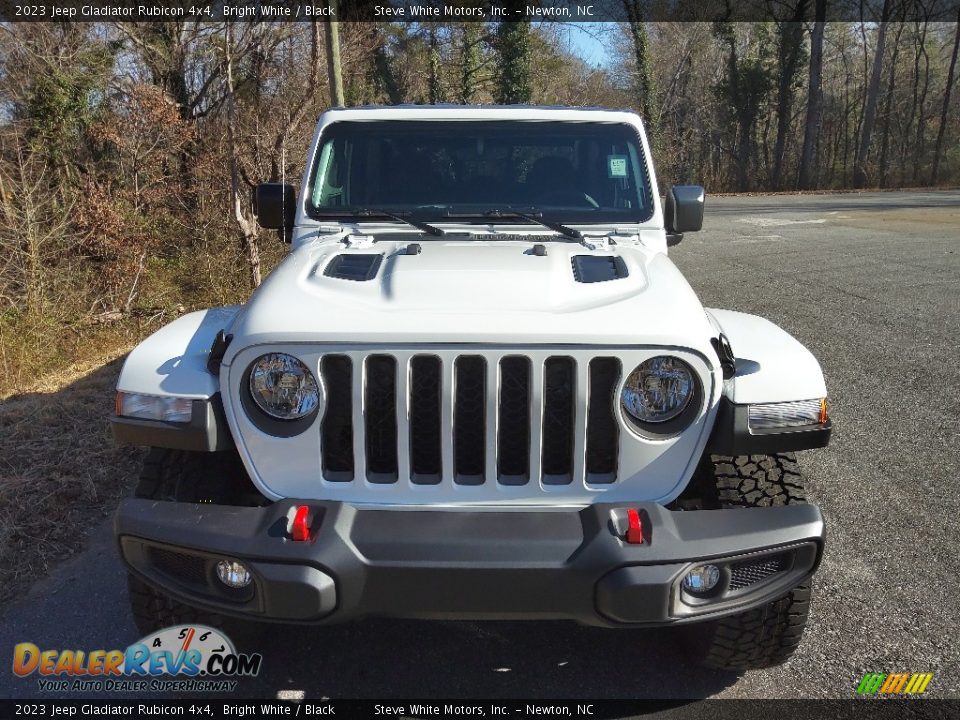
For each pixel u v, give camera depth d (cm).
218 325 288
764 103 4650
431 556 226
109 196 829
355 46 1603
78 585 347
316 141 375
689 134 4612
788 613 262
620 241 350
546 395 242
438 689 289
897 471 466
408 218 359
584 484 245
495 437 240
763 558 243
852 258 1227
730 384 250
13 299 717
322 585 224
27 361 636
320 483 244
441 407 237
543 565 224
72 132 982
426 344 235
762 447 248
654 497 248
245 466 248
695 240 1487
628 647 312
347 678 295
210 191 956
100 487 436
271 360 240
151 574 245
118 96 1059
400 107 385
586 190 373
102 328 762
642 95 3366
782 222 1822
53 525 396
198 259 904
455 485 243
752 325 294
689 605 233
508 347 236
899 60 4875
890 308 872
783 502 262
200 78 1170
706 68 4703
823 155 5041
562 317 243
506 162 375
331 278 276
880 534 394
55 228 753
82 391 592
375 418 243
